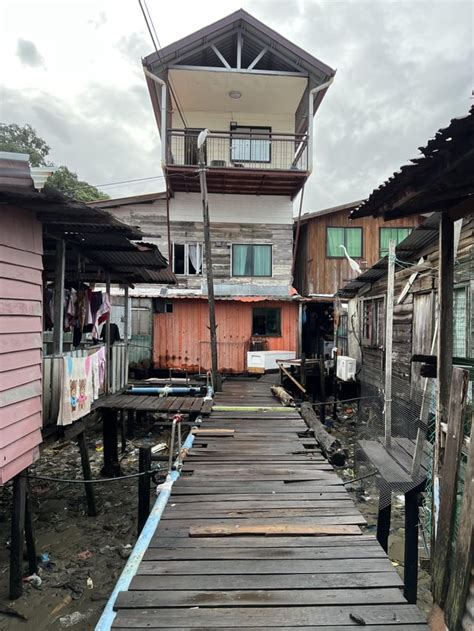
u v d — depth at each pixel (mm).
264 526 3516
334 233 15359
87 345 7578
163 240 14258
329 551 3176
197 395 9484
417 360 4340
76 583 4449
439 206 3678
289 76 12797
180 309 13320
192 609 2523
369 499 6367
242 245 14367
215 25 12281
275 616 2469
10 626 3865
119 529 5648
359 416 10383
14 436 4090
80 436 6141
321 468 4984
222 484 4484
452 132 2271
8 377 3984
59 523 5828
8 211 3988
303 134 13047
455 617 2381
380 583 2783
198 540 3324
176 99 13844
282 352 13281
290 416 7613
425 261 6867
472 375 3498
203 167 9906
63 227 5000
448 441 2805
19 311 4180
